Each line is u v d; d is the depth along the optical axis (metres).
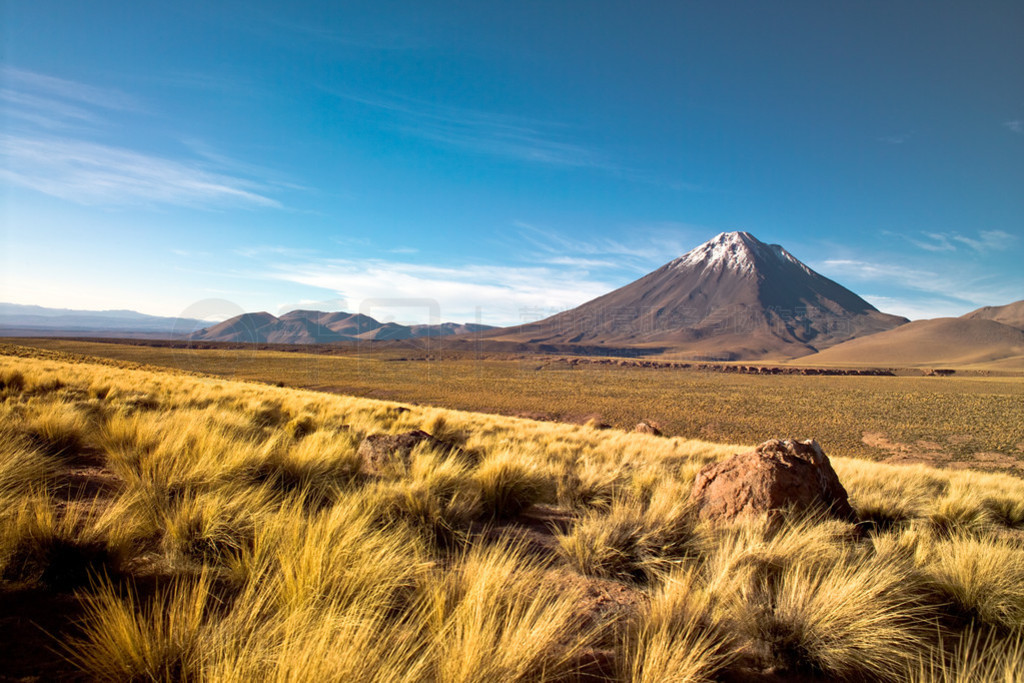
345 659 1.93
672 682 2.17
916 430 42.09
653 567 3.74
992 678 2.42
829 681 2.52
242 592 2.68
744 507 5.29
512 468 5.69
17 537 2.69
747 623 2.84
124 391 12.03
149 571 2.94
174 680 1.94
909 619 3.17
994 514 7.28
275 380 60.22
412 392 58.59
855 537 4.99
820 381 101.69
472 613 2.44
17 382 11.27
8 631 2.16
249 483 4.89
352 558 2.92
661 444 15.16
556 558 4.10
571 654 2.29
